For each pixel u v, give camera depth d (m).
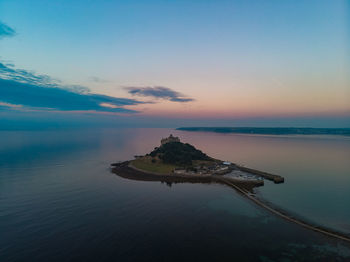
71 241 55.00
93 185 107.06
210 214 73.00
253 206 81.12
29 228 61.47
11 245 53.03
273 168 148.75
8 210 73.69
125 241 55.28
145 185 111.19
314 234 59.44
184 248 52.38
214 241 55.59
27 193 91.50
